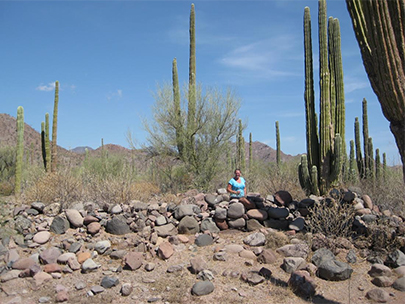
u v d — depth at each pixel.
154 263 5.76
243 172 13.99
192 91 14.67
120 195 8.73
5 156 18.44
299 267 5.45
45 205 7.95
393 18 4.32
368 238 6.27
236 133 14.59
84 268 5.37
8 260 5.48
